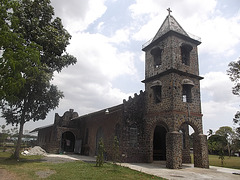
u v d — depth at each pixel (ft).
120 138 71.10
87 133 100.07
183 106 68.03
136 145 72.49
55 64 75.41
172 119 64.13
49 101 72.18
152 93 76.95
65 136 114.83
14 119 72.54
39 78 63.46
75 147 105.81
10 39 33.71
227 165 83.92
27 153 84.48
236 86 81.30
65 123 107.96
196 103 72.08
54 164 54.54
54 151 97.45
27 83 62.23
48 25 72.08
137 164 65.67
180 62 72.69
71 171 42.96
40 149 94.32
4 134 145.69
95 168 48.42
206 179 43.11
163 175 45.55
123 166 56.34
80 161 63.62
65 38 74.74
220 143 177.47
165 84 71.31
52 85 74.33
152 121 73.77
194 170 57.31
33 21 66.64
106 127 82.28
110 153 74.49
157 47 77.36
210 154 187.73
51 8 73.20
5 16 34.42
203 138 67.10
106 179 36.55
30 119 72.64
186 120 67.10
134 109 76.54
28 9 68.74
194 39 78.48
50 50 70.90
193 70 75.77
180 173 50.14
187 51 77.56
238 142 117.08
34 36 66.90
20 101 67.82
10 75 32.86
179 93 68.64
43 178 35.58
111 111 82.12
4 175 38.06
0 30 32.94
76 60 79.46
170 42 73.41
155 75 75.56
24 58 35.01
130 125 73.31
